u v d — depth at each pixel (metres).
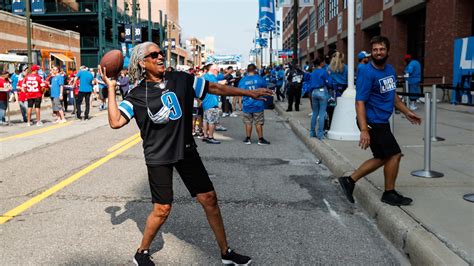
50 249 4.33
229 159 8.93
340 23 35.25
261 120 10.83
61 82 15.69
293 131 13.47
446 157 7.81
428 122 6.41
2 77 15.23
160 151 3.63
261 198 6.12
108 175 7.46
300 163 8.55
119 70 3.62
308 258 4.16
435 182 6.13
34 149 10.06
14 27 36.97
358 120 5.11
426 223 4.49
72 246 4.41
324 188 6.68
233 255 3.94
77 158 8.98
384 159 5.23
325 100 10.24
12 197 6.12
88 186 6.72
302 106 20.86
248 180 7.16
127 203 5.84
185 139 3.68
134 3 46.22
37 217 5.27
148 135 3.65
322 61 10.27
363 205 5.69
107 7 52.19
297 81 18.16
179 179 7.21
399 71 22.78
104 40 49.81
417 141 9.48
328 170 7.90
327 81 10.19
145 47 3.60
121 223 5.07
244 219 5.25
